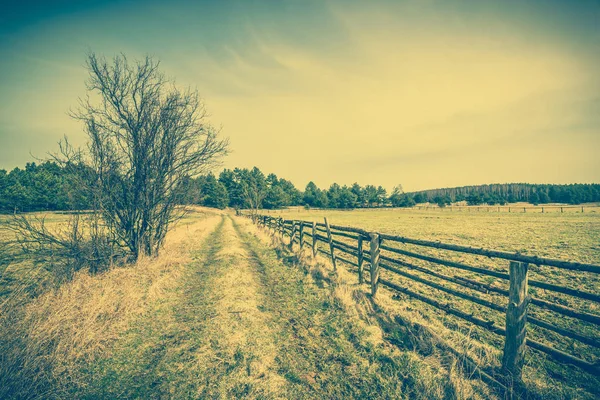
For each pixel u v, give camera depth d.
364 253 6.91
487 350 3.72
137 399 3.17
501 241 15.75
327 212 73.19
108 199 8.04
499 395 3.02
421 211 76.06
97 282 6.39
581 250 12.20
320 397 3.18
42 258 7.24
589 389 3.18
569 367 3.64
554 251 12.02
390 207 109.69
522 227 24.69
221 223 31.42
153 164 8.99
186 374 3.59
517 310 3.20
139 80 8.71
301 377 3.53
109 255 8.04
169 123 9.09
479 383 3.17
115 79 8.32
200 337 4.50
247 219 35.47
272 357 3.95
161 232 9.85
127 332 4.72
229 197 80.81
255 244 14.56
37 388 3.22
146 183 8.80
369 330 4.54
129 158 8.69
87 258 7.42
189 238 15.21
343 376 3.54
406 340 4.27
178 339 4.48
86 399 3.16
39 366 3.41
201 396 3.20
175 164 9.59
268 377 3.49
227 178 84.62
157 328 4.88
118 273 7.37
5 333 3.70
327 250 12.55
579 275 8.24
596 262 9.87
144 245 9.05
